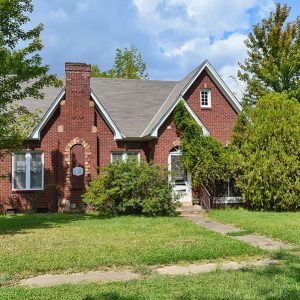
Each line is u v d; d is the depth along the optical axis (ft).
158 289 24.93
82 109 78.07
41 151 77.41
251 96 110.01
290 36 104.06
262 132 69.92
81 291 24.81
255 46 108.99
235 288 24.81
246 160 71.26
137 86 96.07
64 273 30.09
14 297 23.70
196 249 36.06
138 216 63.93
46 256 33.96
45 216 65.72
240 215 60.70
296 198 67.41
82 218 62.08
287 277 27.20
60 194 75.72
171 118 77.66
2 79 53.16
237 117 80.89
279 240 41.86
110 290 24.85
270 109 71.51
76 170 77.15
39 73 54.13
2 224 55.36
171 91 95.45
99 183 65.82
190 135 75.77
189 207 72.90
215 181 75.00
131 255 34.09
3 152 59.77
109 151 81.05
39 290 25.20
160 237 42.60
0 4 49.62
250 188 69.46
